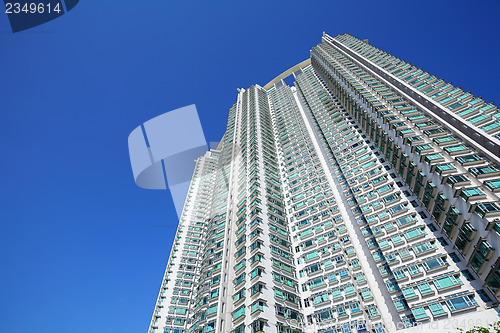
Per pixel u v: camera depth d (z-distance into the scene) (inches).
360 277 1435.8
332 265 1529.3
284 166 2593.5
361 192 1814.7
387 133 1851.6
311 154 2522.1
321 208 1934.1
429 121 1691.7
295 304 1382.9
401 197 1608.0
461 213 1184.2
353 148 2174.0
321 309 1362.0
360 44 3390.7
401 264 1349.7
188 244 2768.2
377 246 1521.9
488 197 1127.0
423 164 1451.8
